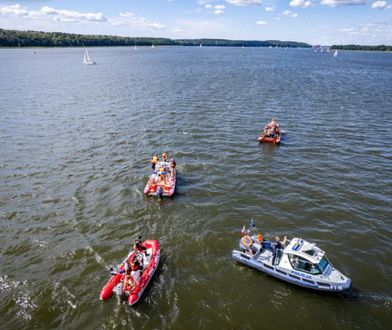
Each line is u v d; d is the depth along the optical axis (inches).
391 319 681.6
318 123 1943.9
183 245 890.1
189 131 1774.1
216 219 1004.6
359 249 880.9
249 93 2854.3
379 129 1841.8
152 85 3243.1
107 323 666.8
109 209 1047.0
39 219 989.8
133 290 712.4
